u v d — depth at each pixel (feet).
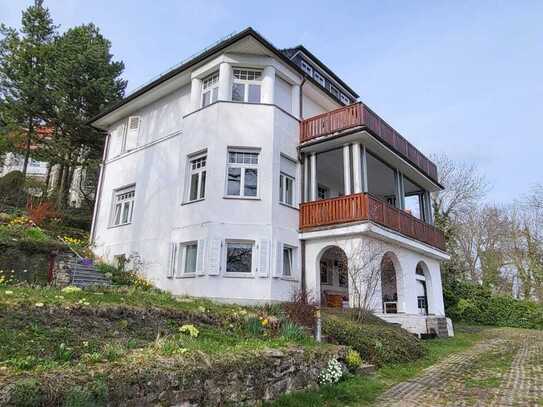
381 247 48.70
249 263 45.83
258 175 48.37
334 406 20.59
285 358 21.04
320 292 50.49
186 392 15.02
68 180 88.17
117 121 69.82
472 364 34.83
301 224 50.57
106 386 12.51
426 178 64.95
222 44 49.75
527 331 73.46
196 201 48.08
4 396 10.55
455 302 89.66
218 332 23.82
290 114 53.26
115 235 59.93
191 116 52.42
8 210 64.34
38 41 86.84
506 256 117.19
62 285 36.42
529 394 24.09
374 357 30.81
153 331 20.63
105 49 89.40
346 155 50.19
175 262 47.85
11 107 78.95
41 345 15.12
